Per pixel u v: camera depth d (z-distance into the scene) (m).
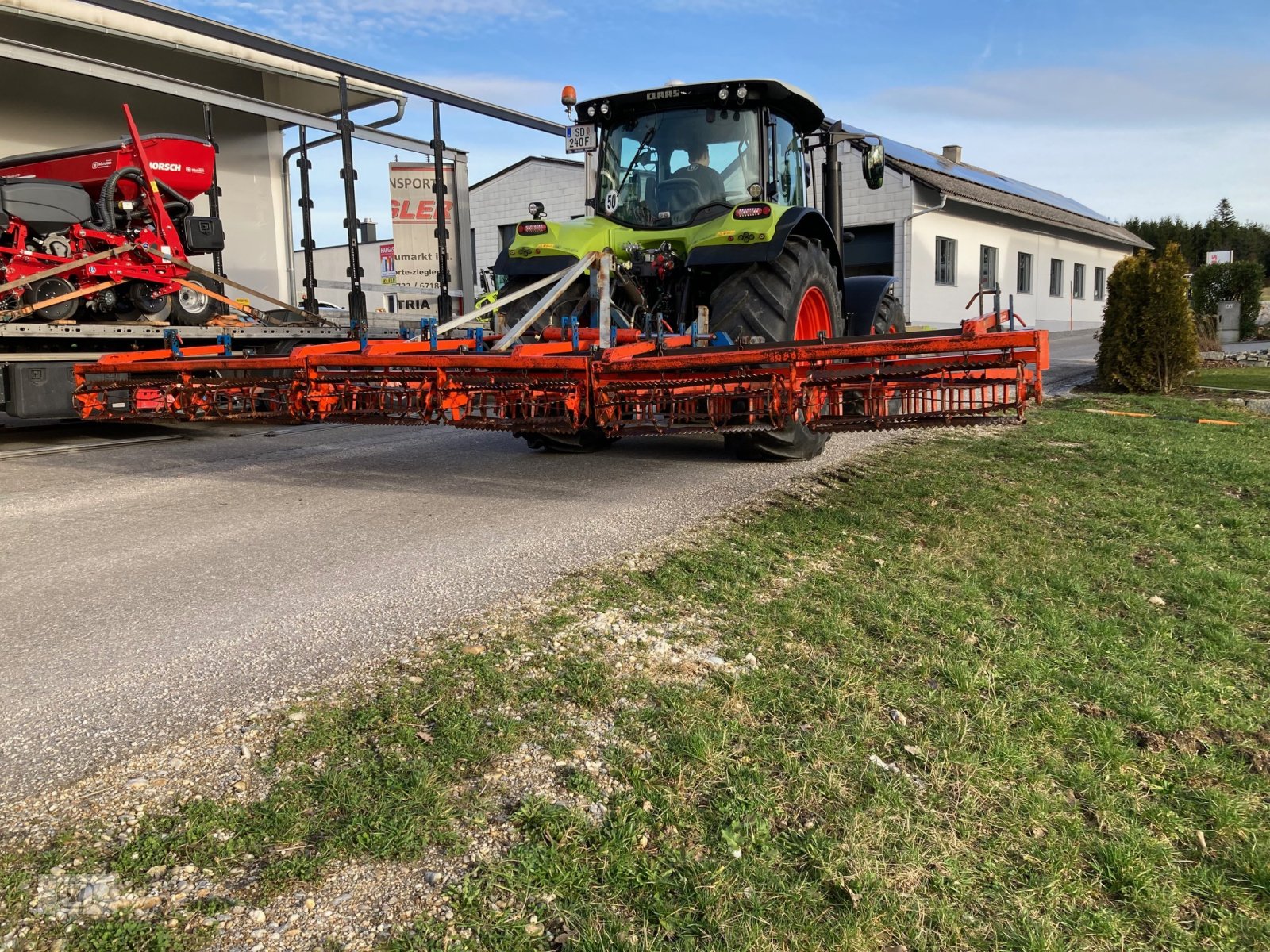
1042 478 5.47
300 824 1.90
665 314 6.02
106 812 1.95
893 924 1.67
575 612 3.09
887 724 2.38
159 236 7.89
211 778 2.08
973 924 1.70
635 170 6.34
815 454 5.99
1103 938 1.70
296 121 9.63
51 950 1.56
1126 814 2.07
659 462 6.01
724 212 6.16
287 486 5.33
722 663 2.71
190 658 2.74
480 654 2.74
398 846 1.83
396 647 2.80
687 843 1.87
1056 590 3.48
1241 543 4.17
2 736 2.26
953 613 3.16
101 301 7.56
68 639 2.89
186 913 1.66
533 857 1.81
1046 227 27.55
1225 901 1.82
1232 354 16.84
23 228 7.13
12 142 10.46
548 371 4.20
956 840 1.93
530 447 6.58
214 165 8.41
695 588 3.36
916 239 20.81
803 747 2.23
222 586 3.41
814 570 3.61
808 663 2.73
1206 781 2.22
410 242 11.09
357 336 9.07
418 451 6.68
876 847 1.88
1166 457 6.14
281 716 2.36
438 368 4.32
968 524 4.38
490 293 6.43
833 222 7.27
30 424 8.38
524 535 4.11
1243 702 2.64
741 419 4.01
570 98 6.23
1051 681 2.69
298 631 2.95
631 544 3.93
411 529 4.24
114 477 5.64
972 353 3.61
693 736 2.24
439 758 2.15
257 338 8.28
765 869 1.79
